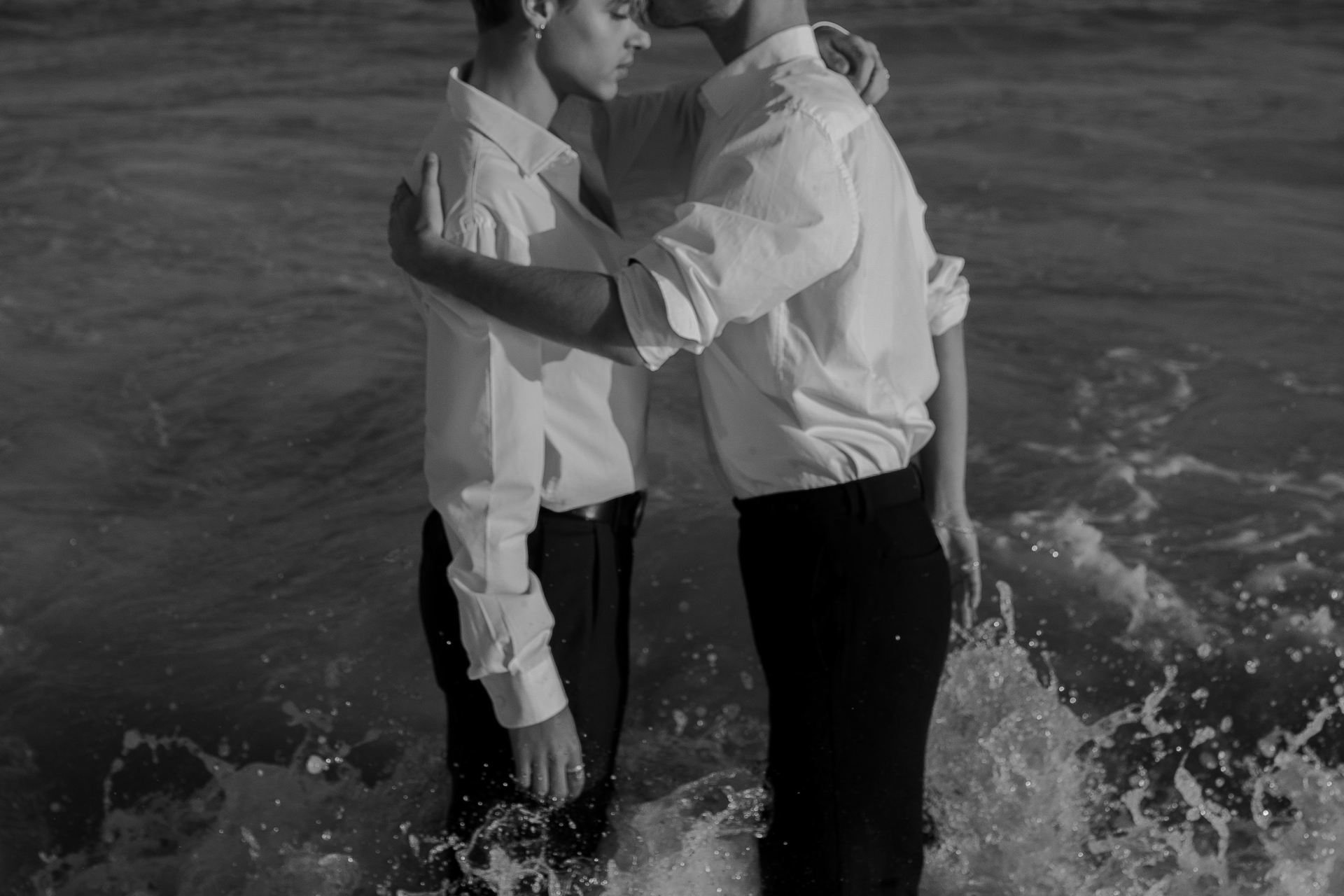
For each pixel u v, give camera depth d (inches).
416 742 122.4
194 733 124.0
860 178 80.6
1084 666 129.7
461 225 80.5
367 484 165.5
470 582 82.4
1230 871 105.3
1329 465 166.2
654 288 76.0
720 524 151.6
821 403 82.3
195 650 135.0
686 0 83.6
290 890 104.7
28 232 255.1
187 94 375.2
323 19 481.7
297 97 372.5
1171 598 138.1
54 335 207.9
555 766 84.6
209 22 474.3
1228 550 147.3
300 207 273.1
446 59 425.4
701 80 96.3
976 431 175.0
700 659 131.6
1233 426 176.1
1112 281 232.1
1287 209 275.7
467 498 81.0
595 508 87.2
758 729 122.8
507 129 81.7
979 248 251.3
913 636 84.1
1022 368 194.7
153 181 287.6
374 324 211.8
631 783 115.0
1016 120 348.8
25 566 147.9
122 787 118.3
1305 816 110.3
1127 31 473.7
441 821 111.1
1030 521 152.3
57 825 114.5
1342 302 221.5
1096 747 118.8
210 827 113.1
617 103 97.2
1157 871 105.1
